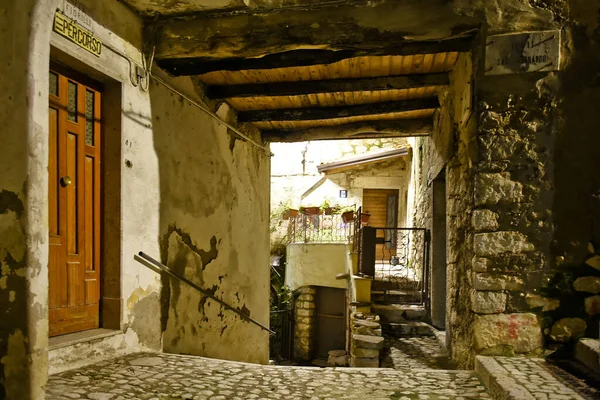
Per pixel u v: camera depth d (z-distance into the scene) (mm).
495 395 2578
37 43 2100
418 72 4355
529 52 3170
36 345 2059
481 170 3236
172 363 3162
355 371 3230
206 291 4320
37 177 2090
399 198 12898
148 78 3471
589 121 3141
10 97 2078
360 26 3270
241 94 4605
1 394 2041
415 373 3170
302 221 11812
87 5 2814
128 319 3193
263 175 6562
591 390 2375
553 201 3160
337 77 4477
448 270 4566
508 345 3141
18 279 2045
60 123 2795
